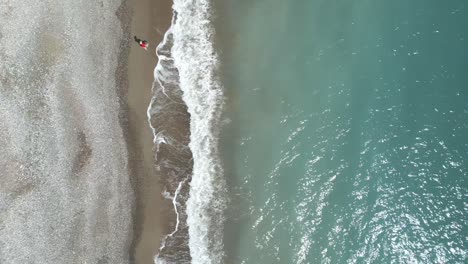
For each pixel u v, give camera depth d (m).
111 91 17.75
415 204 18.08
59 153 17.22
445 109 18.80
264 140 18.70
